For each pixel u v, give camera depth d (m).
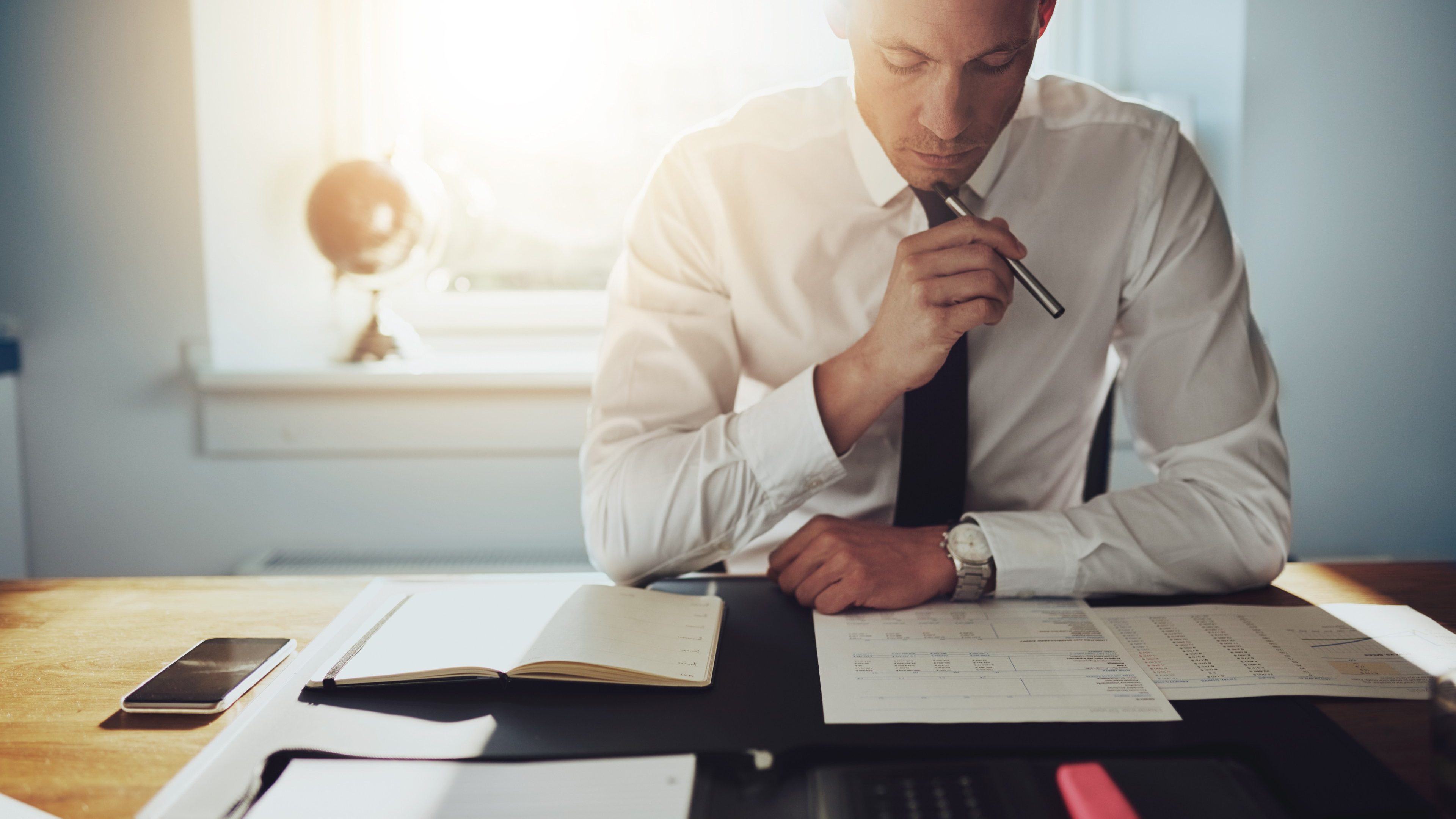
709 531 0.96
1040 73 2.04
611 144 2.17
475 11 2.11
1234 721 0.64
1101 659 0.75
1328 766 0.59
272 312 2.05
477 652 0.74
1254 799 0.54
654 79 2.14
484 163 2.18
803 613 0.86
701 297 1.10
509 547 2.04
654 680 0.70
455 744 0.62
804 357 1.13
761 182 1.11
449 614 0.83
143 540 2.01
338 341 2.16
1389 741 0.63
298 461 2.00
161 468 1.99
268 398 1.97
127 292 1.94
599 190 2.19
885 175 1.08
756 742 0.62
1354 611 0.86
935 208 1.07
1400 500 2.01
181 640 0.82
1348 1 1.87
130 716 0.68
